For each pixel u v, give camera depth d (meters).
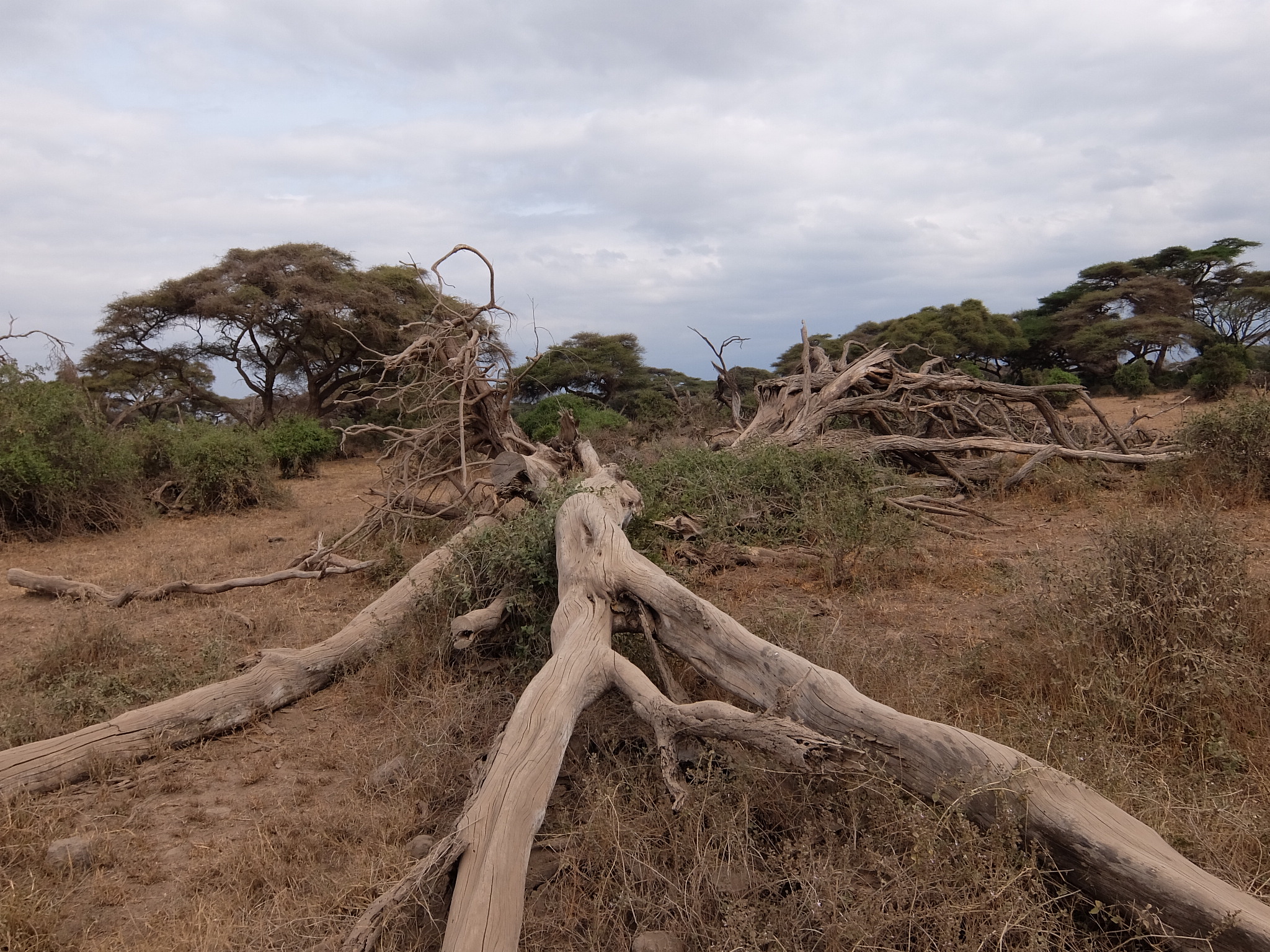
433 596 5.58
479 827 2.93
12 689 5.25
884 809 3.00
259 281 28.22
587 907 2.93
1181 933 2.41
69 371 13.00
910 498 8.91
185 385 29.61
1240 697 3.92
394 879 3.10
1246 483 8.59
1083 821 2.66
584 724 4.11
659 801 3.40
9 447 10.39
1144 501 8.94
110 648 5.79
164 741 4.40
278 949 2.82
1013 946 2.50
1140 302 39.38
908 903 2.61
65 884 3.27
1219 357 27.69
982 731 3.77
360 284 27.94
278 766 4.29
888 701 4.10
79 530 10.87
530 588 5.29
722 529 8.02
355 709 4.91
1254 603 4.69
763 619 5.33
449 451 8.97
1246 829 2.97
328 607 7.09
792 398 11.92
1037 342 40.75
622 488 6.75
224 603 7.30
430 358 8.01
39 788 4.00
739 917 2.59
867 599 6.29
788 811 3.25
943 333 34.72
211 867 3.33
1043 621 4.76
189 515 12.66
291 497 13.79
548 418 16.89
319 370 30.20
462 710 4.45
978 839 2.71
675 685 4.16
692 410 15.91
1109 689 3.96
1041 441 12.43
